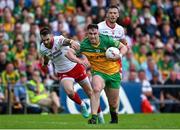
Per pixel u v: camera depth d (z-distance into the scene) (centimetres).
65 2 6059
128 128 2800
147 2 6319
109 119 3700
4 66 4950
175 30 6284
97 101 3053
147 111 4919
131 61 5512
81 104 3325
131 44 5781
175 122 3419
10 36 5397
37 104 4728
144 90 4984
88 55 3103
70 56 3120
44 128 2795
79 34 5656
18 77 4922
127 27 5916
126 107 4809
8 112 4684
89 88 3403
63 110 4709
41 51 3322
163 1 6456
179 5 6391
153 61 5566
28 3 5875
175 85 5112
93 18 5784
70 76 3341
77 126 2897
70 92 3297
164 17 6309
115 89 3147
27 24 5525
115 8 3403
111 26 3431
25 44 5338
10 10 5634
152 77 5503
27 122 3331
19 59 5134
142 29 6031
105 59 3094
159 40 5997
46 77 4959
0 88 4725
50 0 5931
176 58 5916
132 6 6234
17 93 4741
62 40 3266
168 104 5069
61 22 5659
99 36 3097
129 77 5219
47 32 3247
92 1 6112
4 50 5116
